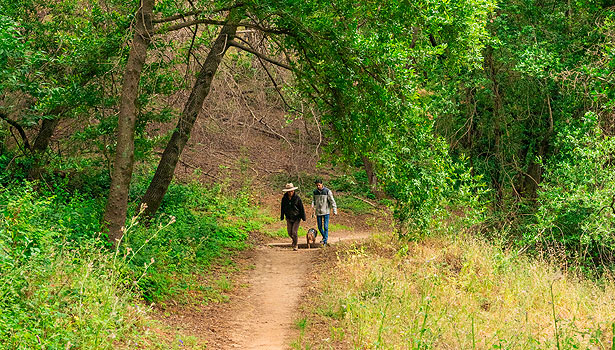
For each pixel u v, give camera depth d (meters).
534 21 18.36
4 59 9.48
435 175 13.73
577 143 15.26
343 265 11.62
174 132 13.99
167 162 13.82
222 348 7.38
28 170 13.59
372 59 12.12
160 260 10.37
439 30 13.72
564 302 10.34
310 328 8.32
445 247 13.02
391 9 12.19
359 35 12.14
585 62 16.48
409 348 6.95
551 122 18.34
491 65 19.05
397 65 12.33
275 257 14.54
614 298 11.20
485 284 10.73
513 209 18.67
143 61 10.51
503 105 19.42
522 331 8.13
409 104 12.54
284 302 10.01
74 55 12.37
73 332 5.99
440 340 7.60
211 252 13.42
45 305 5.93
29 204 8.31
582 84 16.02
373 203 26.11
